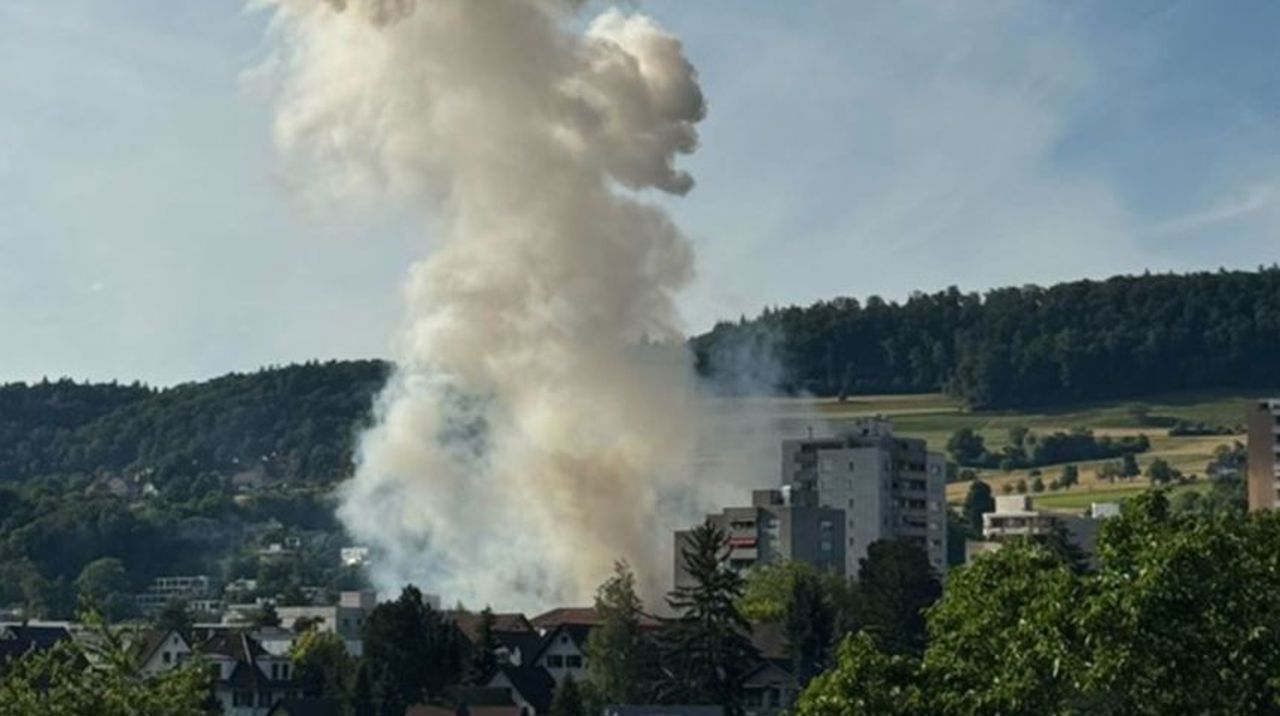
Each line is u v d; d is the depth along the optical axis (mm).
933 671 83188
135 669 102812
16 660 104375
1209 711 76062
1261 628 76188
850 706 81938
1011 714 79188
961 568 88625
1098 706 78375
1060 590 79500
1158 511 82500
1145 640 76062
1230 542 78125
